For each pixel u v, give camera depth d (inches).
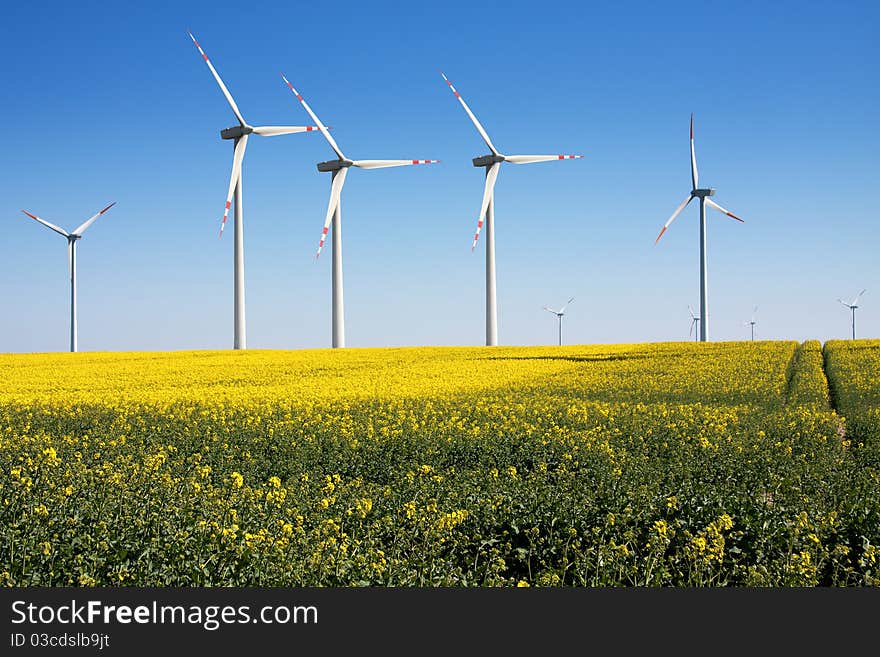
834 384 1508.4
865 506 496.4
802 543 428.5
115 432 866.1
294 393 1307.8
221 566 373.7
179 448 777.6
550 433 843.4
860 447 813.2
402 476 649.0
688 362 1995.6
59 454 699.4
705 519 464.8
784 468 687.7
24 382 1606.8
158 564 377.1
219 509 456.4
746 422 973.8
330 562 375.9
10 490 502.9
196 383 1604.3
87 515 433.1
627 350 2546.8
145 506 451.5
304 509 482.9
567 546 426.3
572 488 567.2
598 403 1152.2
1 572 360.8
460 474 637.9
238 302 2568.9
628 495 514.9
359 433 839.7
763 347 2448.3
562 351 2544.3
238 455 754.2
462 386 1461.6
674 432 868.0
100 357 2422.5
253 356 2394.2
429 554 424.5
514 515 479.8
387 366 1985.7
